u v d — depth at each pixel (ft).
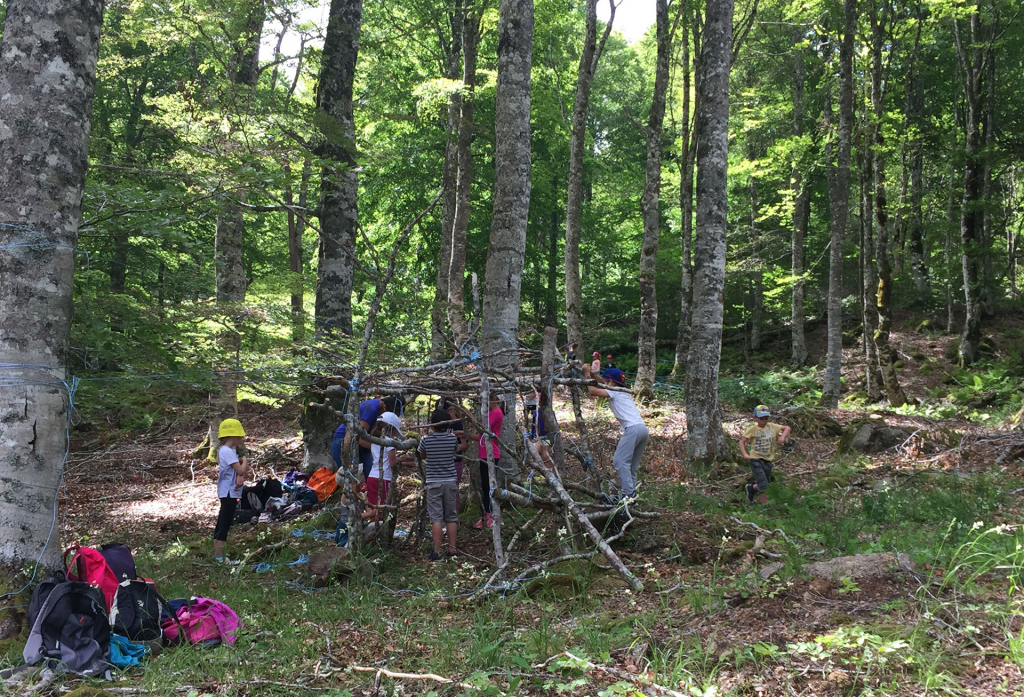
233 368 25.25
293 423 52.90
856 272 97.30
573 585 18.48
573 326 56.08
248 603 18.17
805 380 74.43
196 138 27.89
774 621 14.34
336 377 22.49
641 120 113.91
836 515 24.99
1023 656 11.37
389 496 24.56
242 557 24.40
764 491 28.30
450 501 22.77
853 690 11.07
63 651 13.56
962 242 69.92
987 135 72.54
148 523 30.94
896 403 61.00
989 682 10.99
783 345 95.86
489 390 23.16
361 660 14.34
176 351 24.49
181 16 40.50
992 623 13.11
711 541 21.99
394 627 16.19
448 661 13.61
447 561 22.00
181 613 15.44
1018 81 78.07
